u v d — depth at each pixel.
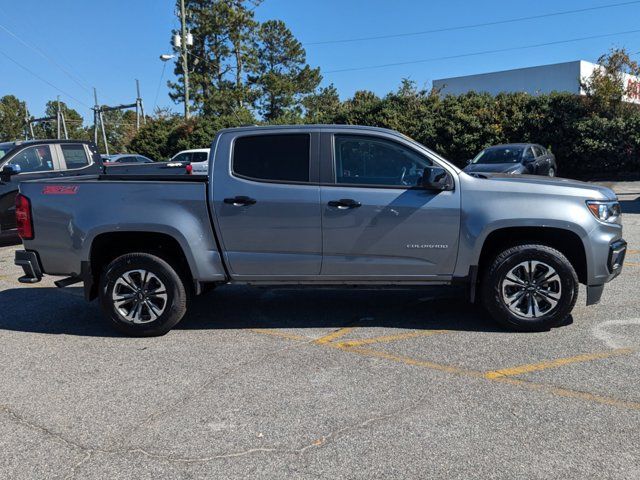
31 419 3.70
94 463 3.16
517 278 5.07
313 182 5.05
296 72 53.34
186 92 35.56
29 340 5.30
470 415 3.60
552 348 4.75
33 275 5.32
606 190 5.16
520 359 4.52
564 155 23.42
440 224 4.96
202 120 35.06
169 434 3.46
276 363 4.57
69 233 5.16
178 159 24.20
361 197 4.98
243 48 47.59
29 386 4.22
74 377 4.38
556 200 4.93
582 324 5.36
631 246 9.16
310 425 3.53
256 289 7.07
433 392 3.95
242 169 5.11
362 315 5.87
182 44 35.47
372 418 3.60
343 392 3.99
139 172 12.45
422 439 3.33
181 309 5.26
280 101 49.97
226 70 49.50
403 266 5.07
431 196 4.96
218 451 3.25
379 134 5.07
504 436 3.34
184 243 5.07
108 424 3.60
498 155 17.16
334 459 3.14
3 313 6.27
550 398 3.82
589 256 4.96
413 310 6.00
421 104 26.23
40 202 5.22
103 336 5.39
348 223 5.00
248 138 5.14
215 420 3.62
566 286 4.98
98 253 5.36
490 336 5.09
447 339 5.04
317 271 5.14
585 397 3.82
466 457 3.12
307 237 5.05
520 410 3.66
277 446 3.29
